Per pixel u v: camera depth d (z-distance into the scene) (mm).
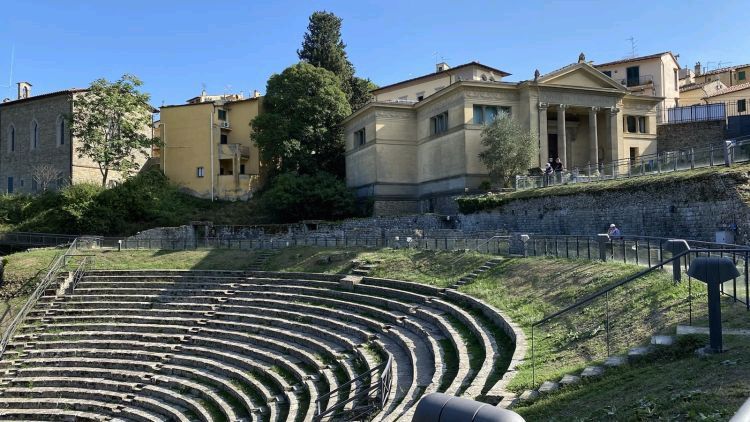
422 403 6121
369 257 38469
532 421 11539
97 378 30062
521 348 18062
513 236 31516
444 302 26812
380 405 16578
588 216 36531
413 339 23922
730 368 11039
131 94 66125
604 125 59562
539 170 50438
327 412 16922
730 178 27281
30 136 70312
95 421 26750
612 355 14836
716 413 8938
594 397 11844
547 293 23578
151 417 25875
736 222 26625
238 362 28031
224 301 36406
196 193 71438
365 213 60906
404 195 60594
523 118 53594
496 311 22891
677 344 13422
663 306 17344
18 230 58562
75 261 45969
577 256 26641
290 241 47500
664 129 61562
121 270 43656
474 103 52781
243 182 71000
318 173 63094
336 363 24547
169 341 32406
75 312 37750
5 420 27406
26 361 32125
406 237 39469
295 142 65750
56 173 66750
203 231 55438
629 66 73750
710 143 59188
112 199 60094
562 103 54250
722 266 12406
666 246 19500
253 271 40938
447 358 20219
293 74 68375
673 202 30500
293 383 24188
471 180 52312
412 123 61562
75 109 65688
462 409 5758
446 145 55375
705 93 77250
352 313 29766
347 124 67438
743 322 14297
